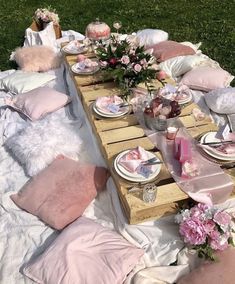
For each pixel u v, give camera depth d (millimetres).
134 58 3443
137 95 3293
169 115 2832
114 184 2619
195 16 6273
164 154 2629
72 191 2588
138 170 2455
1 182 2939
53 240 2367
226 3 6664
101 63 3502
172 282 2162
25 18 6461
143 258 2262
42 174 2779
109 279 2078
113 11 6617
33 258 2332
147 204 2293
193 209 2225
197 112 3055
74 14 6582
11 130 3447
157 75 3559
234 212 2398
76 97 3777
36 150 2963
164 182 2479
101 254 2193
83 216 2537
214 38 5512
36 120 3510
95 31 4273
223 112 3375
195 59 3936
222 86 3643
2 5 7074
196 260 2207
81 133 3311
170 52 4172
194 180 2414
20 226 2533
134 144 2775
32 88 3969
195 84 3707
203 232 2123
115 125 2994
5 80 4094
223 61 4891
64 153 3000
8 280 2230
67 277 2092
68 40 4926
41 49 4496
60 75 4328
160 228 2363
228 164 2541
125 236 2371
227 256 2145
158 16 6355
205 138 2723
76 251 2201
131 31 5895
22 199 2658
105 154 2756
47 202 2555
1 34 5918
